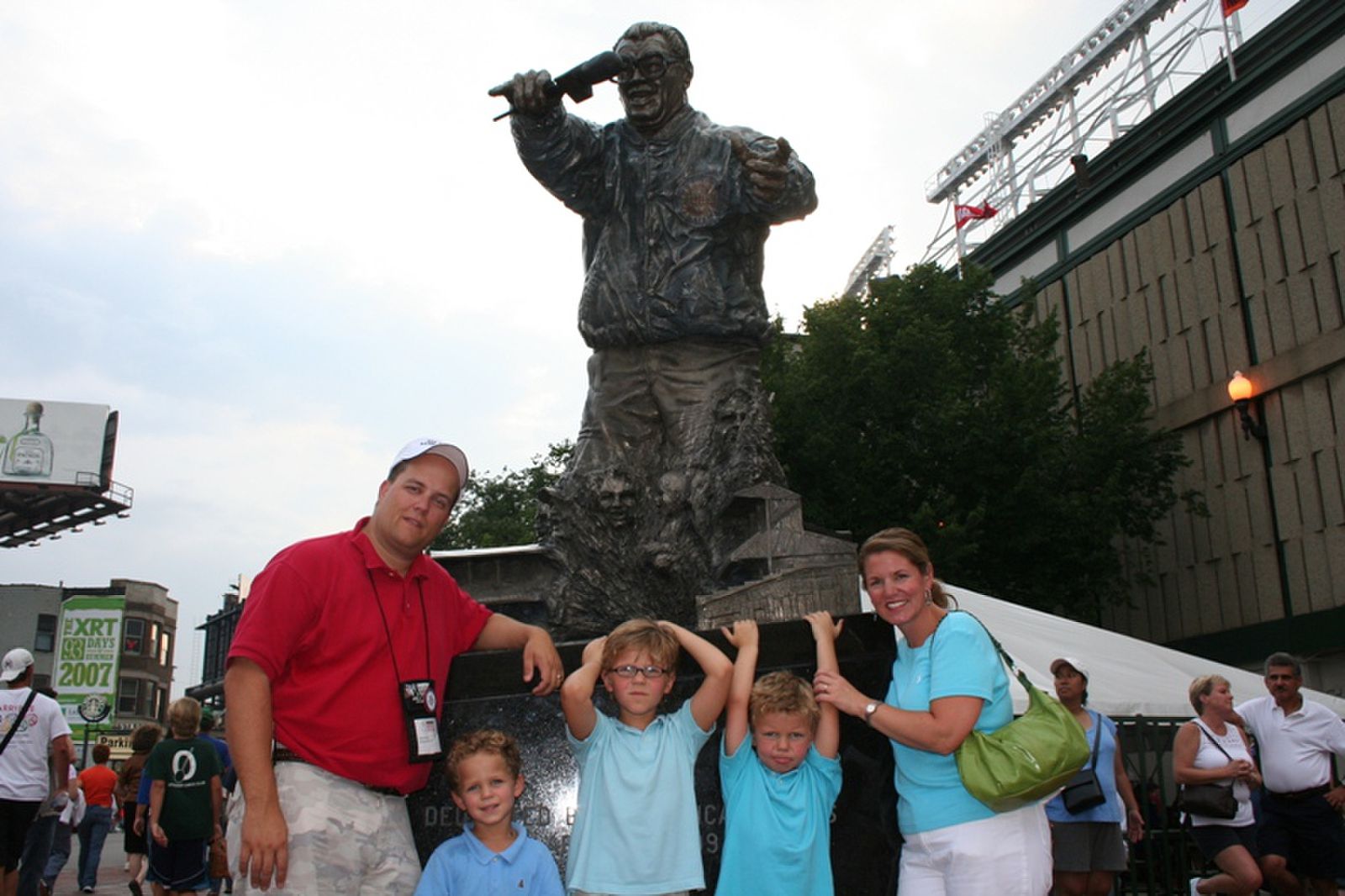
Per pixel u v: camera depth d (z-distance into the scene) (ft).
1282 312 72.33
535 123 16.98
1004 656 11.37
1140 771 26.96
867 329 71.20
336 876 9.96
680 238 16.97
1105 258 88.63
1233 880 20.36
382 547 10.89
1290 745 21.68
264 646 9.89
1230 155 77.10
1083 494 67.56
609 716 12.42
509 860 10.50
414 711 10.57
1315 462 70.54
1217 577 77.36
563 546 16.69
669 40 17.37
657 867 10.64
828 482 67.26
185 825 24.16
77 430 148.56
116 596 158.81
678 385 17.07
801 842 10.78
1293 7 71.51
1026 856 10.68
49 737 22.27
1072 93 100.12
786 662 12.46
